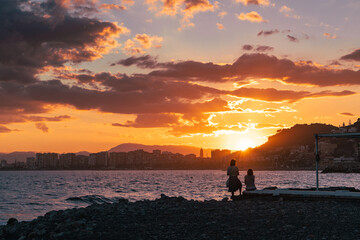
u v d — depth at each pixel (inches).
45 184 4813.0
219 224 543.8
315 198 806.5
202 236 467.2
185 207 743.1
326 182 4512.8
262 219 572.7
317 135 903.1
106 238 468.1
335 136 876.0
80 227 532.4
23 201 1969.7
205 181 5118.1
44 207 1654.8
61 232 497.0
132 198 1936.5
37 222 646.5
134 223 564.7
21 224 654.5
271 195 856.3
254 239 444.1
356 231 468.8
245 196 896.3
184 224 550.9
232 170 903.7
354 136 834.8
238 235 467.8
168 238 461.4
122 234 488.1
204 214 643.5
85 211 684.1
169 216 630.5
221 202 841.5
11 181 6309.1
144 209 721.6
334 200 783.7
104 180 6259.8
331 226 504.7
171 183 4394.7
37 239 490.9
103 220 595.2
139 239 458.9
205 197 1831.9
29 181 6259.8
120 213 669.3
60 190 3213.6
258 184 3732.8
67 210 754.8
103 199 1892.2
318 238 436.8
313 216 588.4
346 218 567.2
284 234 463.2
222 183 4195.4
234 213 642.8
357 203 754.8
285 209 668.7
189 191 2468.0
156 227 532.1
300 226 508.7
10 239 531.8
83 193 2652.6
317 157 904.3
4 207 1658.5
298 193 832.3
